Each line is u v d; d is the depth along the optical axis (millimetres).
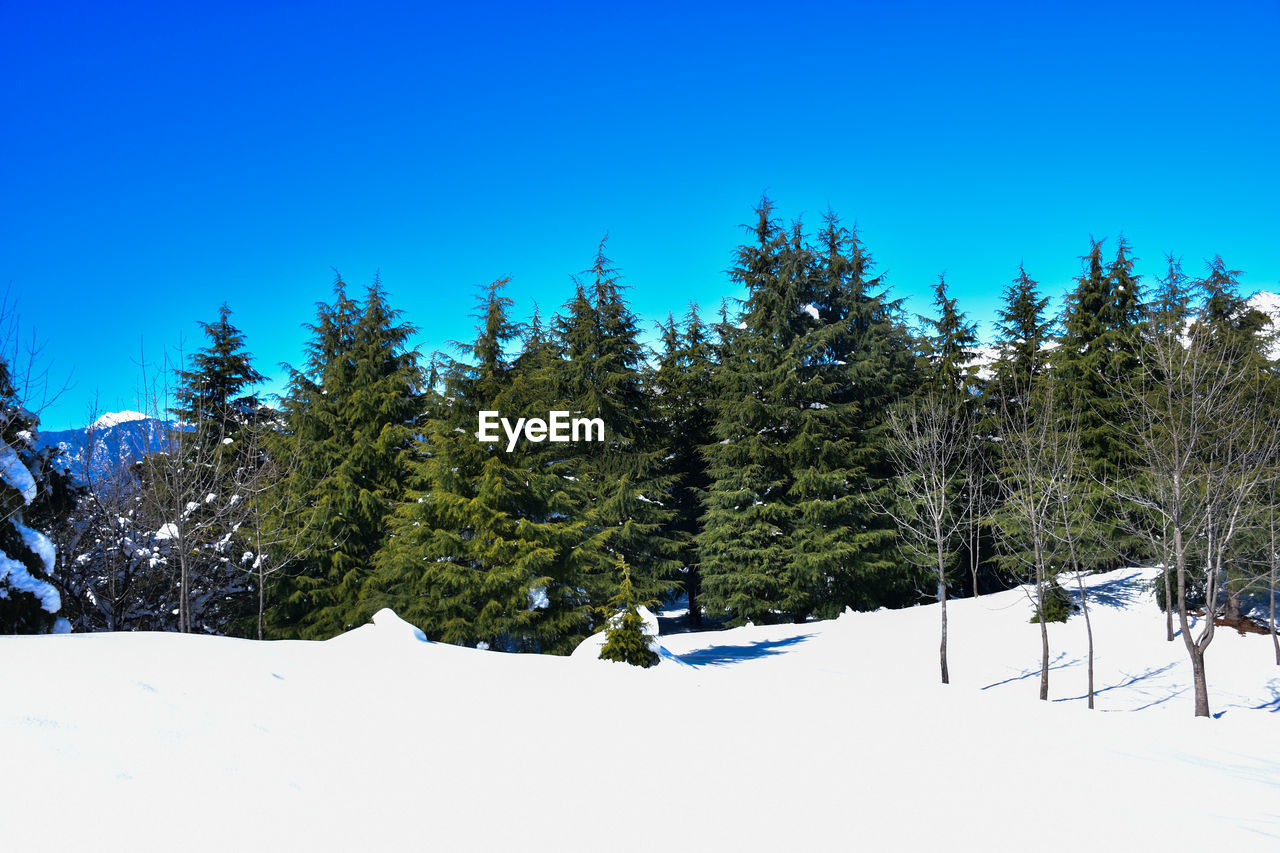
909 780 6957
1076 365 25250
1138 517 22078
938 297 30562
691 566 30906
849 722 9547
